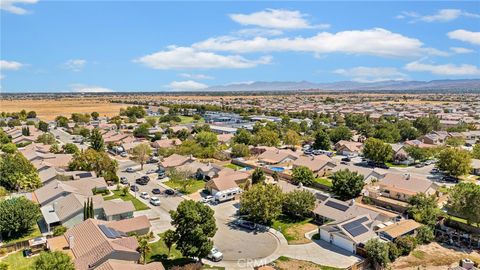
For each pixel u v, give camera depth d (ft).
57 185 271.90
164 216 253.24
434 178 351.67
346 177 290.56
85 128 610.24
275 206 238.27
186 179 317.63
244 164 400.88
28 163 306.96
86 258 168.96
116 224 213.66
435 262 194.18
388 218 234.58
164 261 189.06
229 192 288.92
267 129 555.28
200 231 174.70
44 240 204.74
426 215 237.04
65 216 227.81
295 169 329.11
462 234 223.51
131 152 450.30
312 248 207.62
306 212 247.09
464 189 234.17
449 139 498.69
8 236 216.74
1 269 171.53
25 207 220.23
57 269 146.41
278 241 216.74
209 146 456.04
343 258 195.83
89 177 315.58
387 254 188.55
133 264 164.96
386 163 417.69
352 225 214.48
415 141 491.72
